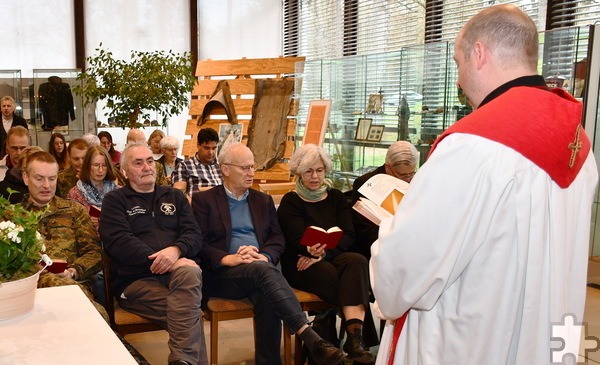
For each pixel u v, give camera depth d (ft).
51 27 24.08
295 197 9.98
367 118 14.44
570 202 4.10
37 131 21.18
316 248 9.13
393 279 4.22
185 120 26.08
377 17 20.74
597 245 13.16
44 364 4.34
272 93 18.51
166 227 9.19
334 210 10.06
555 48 12.00
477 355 4.05
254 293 8.85
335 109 15.71
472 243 3.97
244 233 9.62
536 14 15.17
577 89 12.05
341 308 9.00
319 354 8.20
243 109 19.07
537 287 3.94
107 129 23.53
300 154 9.95
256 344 8.94
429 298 4.16
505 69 4.17
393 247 4.15
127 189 9.21
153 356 10.06
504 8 4.26
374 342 9.92
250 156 9.62
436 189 3.98
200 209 9.57
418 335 4.43
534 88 4.10
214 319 8.80
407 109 13.17
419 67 12.81
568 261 4.06
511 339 4.06
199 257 9.36
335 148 15.74
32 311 5.49
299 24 25.50
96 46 24.81
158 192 9.37
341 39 22.58
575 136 4.04
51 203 9.19
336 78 15.65
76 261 8.87
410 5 19.01
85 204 10.97
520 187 3.89
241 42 26.76
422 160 12.76
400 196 8.16
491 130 3.95
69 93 21.20
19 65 23.72
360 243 10.19
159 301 8.32
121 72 20.63
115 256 8.70
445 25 17.90
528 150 3.90
